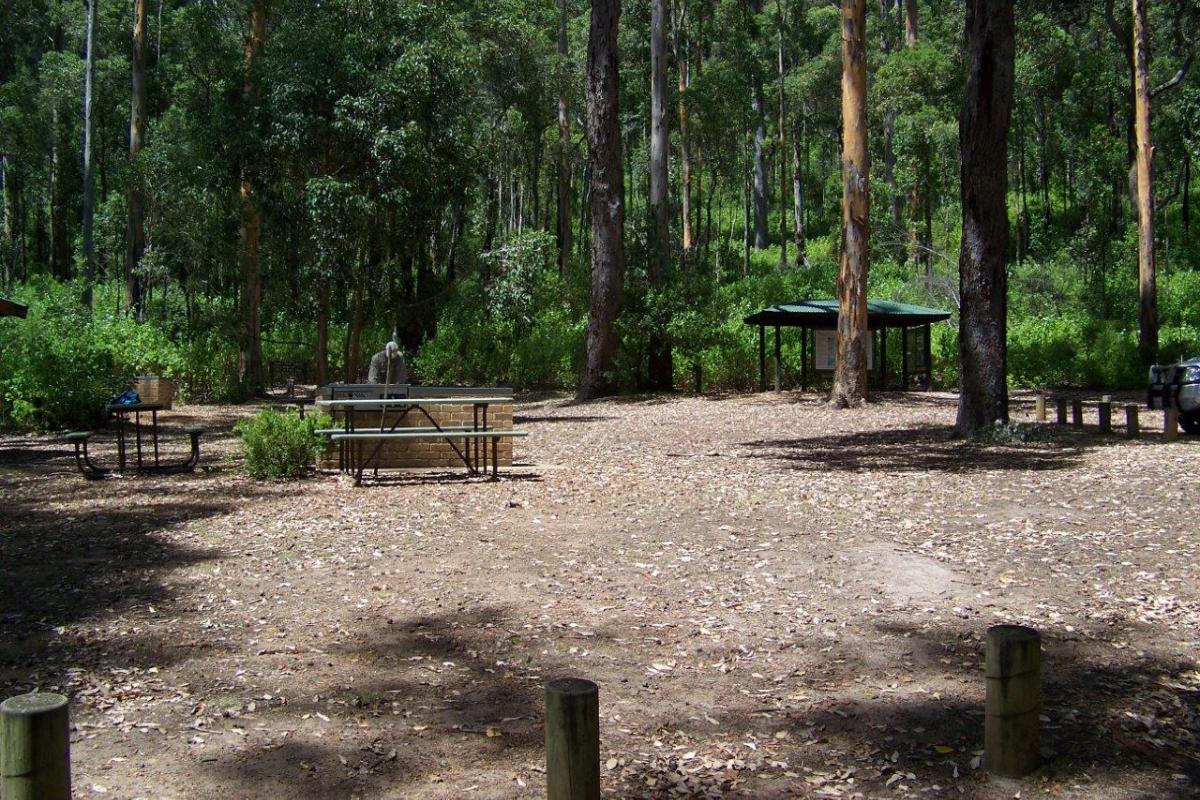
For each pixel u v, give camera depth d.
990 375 15.85
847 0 22.20
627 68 53.03
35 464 14.08
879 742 4.38
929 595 6.69
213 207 25.95
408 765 4.14
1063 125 51.94
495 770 4.09
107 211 45.94
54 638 5.83
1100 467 12.33
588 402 27.58
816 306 27.70
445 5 27.14
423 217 24.52
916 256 48.53
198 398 27.77
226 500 10.59
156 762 4.16
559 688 3.20
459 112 24.94
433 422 12.42
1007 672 4.02
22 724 2.72
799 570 7.36
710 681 5.14
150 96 43.25
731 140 54.31
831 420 20.44
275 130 23.42
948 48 45.72
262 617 6.27
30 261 65.94
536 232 27.91
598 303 28.83
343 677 5.18
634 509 9.89
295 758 4.20
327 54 23.28
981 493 10.61
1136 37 28.83
